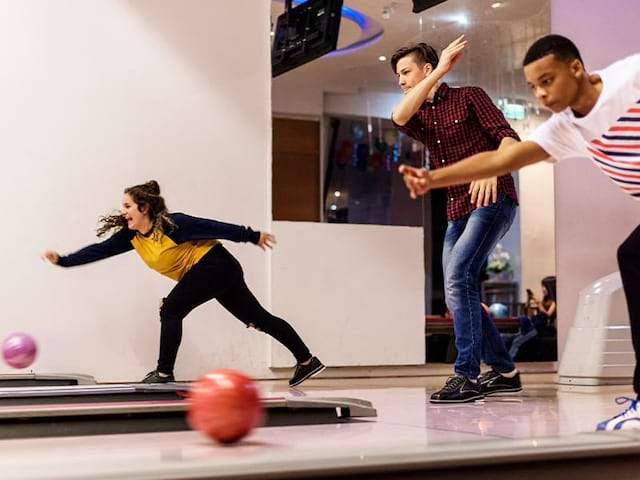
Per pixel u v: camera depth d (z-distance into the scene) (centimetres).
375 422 289
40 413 257
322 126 687
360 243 600
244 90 586
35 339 507
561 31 561
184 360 555
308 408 286
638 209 554
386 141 796
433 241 932
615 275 499
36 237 528
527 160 212
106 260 540
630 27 545
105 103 547
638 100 201
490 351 425
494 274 1004
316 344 585
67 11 540
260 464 155
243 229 453
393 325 607
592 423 282
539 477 178
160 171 559
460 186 407
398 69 406
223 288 459
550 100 206
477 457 168
